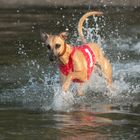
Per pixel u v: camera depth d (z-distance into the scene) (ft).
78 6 100.89
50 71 51.85
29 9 102.22
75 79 41.27
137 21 84.64
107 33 72.84
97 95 42.88
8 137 32.96
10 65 54.95
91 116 37.52
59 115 37.91
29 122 36.22
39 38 71.92
